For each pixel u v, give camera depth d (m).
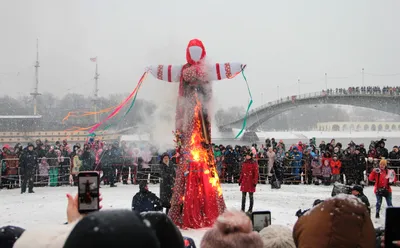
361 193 8.18
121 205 12.41
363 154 18.08
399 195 15.38
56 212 11.52
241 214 2.65
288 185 18.33
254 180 11.45
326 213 2.47
